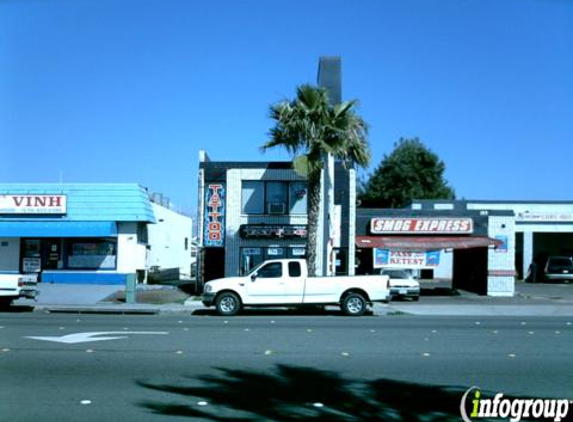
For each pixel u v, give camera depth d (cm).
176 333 1446
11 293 2059
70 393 834
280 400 798
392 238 2872
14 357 1098
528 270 4412
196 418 715
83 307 2166
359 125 2391
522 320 1858
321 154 2352
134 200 2892
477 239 2859
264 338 1361
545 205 4462
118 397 812
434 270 4650
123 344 1258
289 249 2745
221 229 2772
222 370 988
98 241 2916
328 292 2012
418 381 913
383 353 1158
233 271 2748
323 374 959
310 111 2303
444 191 6347
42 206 2839
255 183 2788
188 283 3625
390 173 6391
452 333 1472
